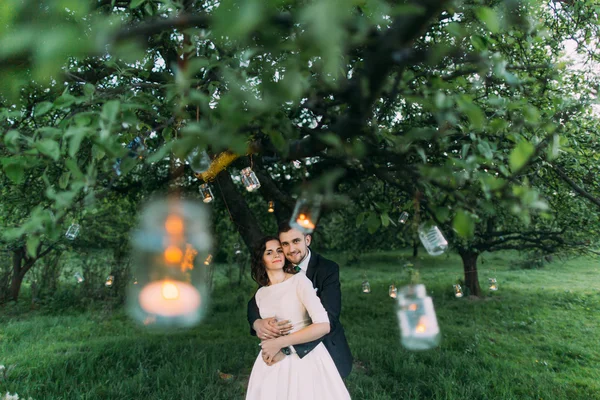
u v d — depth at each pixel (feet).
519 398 13.96
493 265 56.34
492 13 3.08
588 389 15.17
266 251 8.84
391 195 9.86
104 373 15.80
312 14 1.56
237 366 16.75
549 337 22.79
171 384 14.61
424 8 2.45
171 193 21.42
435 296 35.81
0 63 2.41
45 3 2.28
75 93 6.45
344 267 60.29
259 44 2.92
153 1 5.08
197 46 4.80
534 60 10.12
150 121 5.82
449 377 14.82
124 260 35.47
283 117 3.96
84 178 3.64
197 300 31.40
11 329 24.64
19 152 4.12
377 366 16.60
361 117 3.55
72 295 34.06
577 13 10.75
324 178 3.77
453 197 3.80
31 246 3.54
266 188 16.88
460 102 3.01
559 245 26.94
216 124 3.54
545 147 5.14
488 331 23.93
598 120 13.47
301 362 8.45
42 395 13.74
